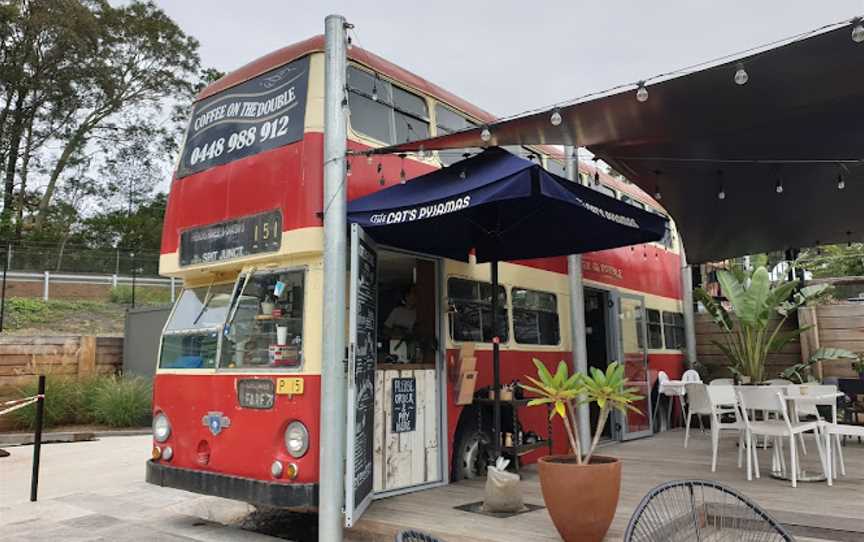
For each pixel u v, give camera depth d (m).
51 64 32.97
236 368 6.06
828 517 5.46
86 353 15.27
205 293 6.82
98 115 37.06
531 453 8.69
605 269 11.17
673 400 13.26
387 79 6.96
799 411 8.17
